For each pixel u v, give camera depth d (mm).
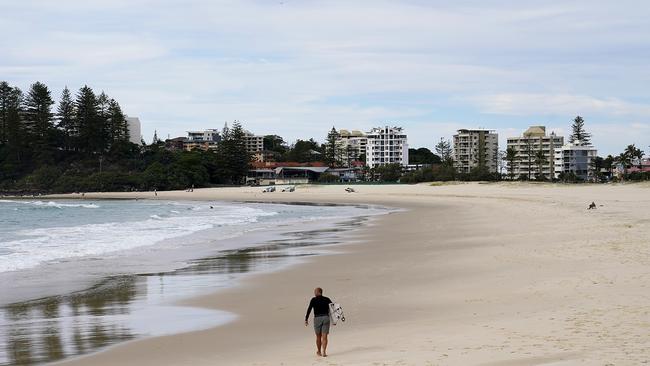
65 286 22312
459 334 12766
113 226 50500
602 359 9984
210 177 169750
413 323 14703
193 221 56562
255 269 26281
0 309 18312
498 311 15172
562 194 86375
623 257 22328
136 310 18062
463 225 44312
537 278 19453
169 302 19297
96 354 13133
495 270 22125
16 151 164875
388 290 19922
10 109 164375
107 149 175375
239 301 19344
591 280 18109
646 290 16094
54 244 36344
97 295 20547
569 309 14414
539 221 42812
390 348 12133
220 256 30797
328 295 19656
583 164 196875
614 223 36438
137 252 32562
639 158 165250
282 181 178000
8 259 29531
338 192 123750
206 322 16328
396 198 102312
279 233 43188
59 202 118000
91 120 171125
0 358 12922
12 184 157250
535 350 10836
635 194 81000
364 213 67625
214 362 12195
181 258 30141
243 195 128125
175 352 13141
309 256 30234
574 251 24844
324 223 52188
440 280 21094
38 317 17141
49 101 169125
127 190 157000
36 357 12969
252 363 11883
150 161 172375
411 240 35906
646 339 11203
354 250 32188
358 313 16516
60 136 173000
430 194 106438
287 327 15562
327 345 13039
